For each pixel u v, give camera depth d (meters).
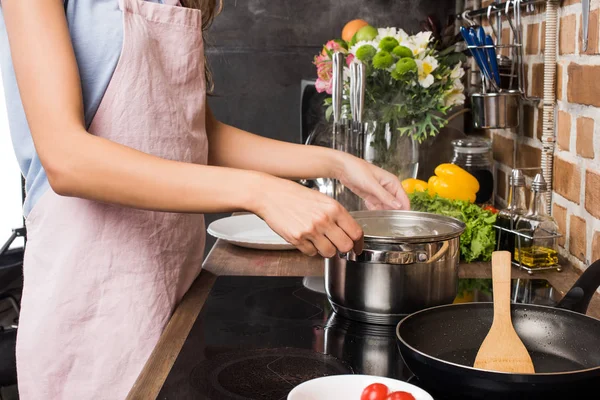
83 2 1.03
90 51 1.03
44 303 1.06
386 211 1.14
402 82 1.74
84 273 1.06
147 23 1.07
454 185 1.62
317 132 2.05
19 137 1.08
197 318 1.07
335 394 0.73
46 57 0.89
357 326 1.04
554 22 1.45
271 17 3.26
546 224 1.31
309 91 2.87
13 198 2.97
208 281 1.29
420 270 1.00
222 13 3.26
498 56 1.75
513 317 0.90
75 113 0.89
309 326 1.04
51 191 1.07
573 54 1.36
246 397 0.79
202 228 1.25
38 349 1.07
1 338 1.87
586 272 0.96
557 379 0.68
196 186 0.84
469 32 1.63
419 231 1.06
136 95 1.05
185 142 1.11
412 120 1.76
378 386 0.70
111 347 1.07
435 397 0.79
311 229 0.82
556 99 1.48
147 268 1.08
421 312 0.88
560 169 1.45
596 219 1.25
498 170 2.04
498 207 2.03
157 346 0.96
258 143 1.35
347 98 1.85
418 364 0.76
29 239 1.09
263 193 0.83
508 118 1.66
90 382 1.07
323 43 3.26
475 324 0.90
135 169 0.85
